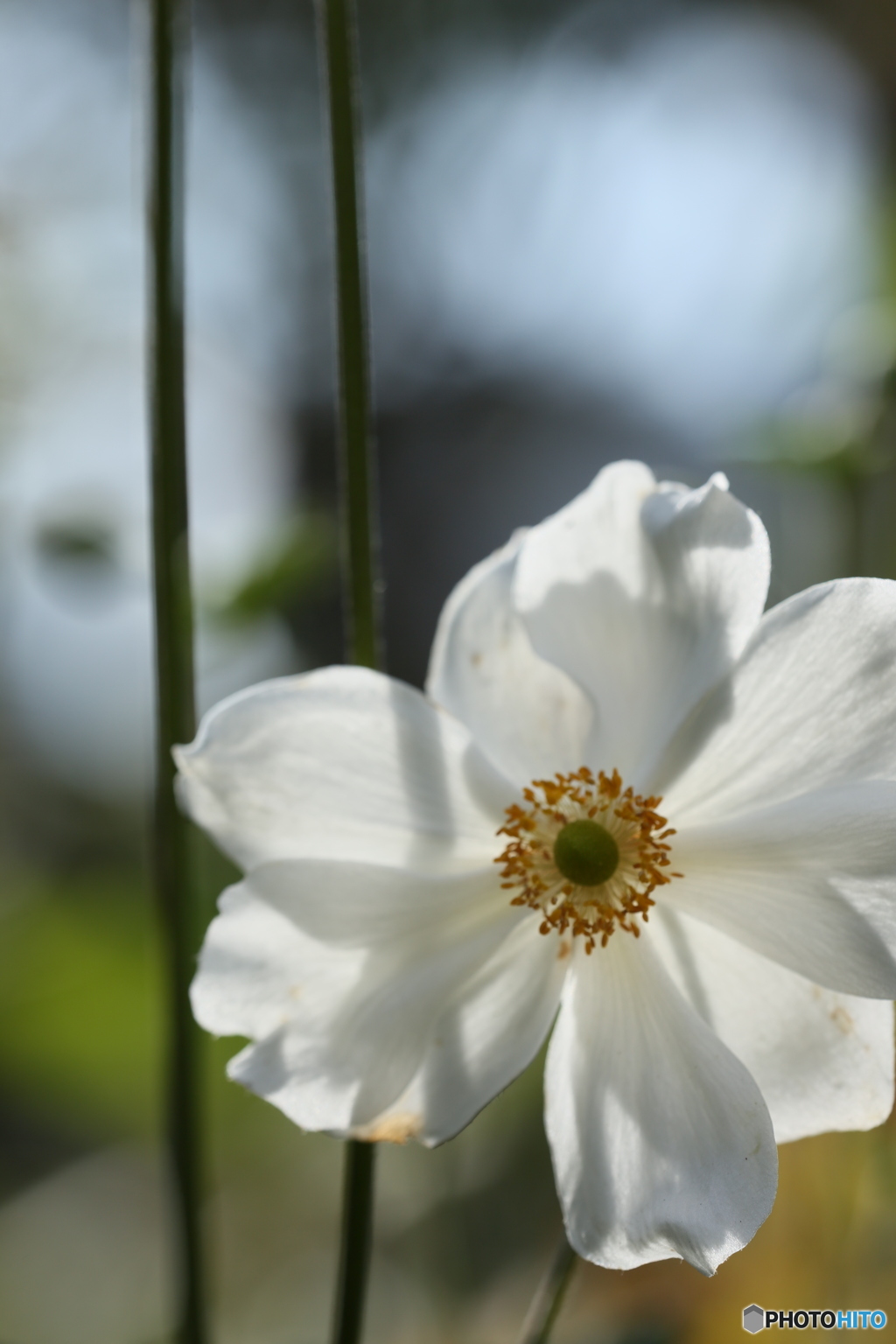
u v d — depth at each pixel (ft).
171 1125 1.05
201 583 1.25
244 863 1.00
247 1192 1.70
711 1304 1.28
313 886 1.00
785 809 0.99
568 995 1.02
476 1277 1.42
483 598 1.03
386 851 1.01
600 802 1.02
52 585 1.39
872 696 0.98
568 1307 1.29
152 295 1.04
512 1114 1.62
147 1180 1.98
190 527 1.05
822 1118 1.00
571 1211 0.99
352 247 1.00
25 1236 1.88
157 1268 1.84
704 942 1.02
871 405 1.30
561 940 1.02
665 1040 1.00
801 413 1.32
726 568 0.99
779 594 1.40
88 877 1.66
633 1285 1.30
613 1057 1.00
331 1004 1.00
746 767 1.00
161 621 1.05
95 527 1.25
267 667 1.51
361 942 1.00
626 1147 0.99
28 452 1.64
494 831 1.02
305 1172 1.75
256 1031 0.99
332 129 1.00
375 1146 1.00
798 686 0.99
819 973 0.98
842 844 0.98
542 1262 1.48
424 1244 1.49
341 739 1.00
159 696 1.05
